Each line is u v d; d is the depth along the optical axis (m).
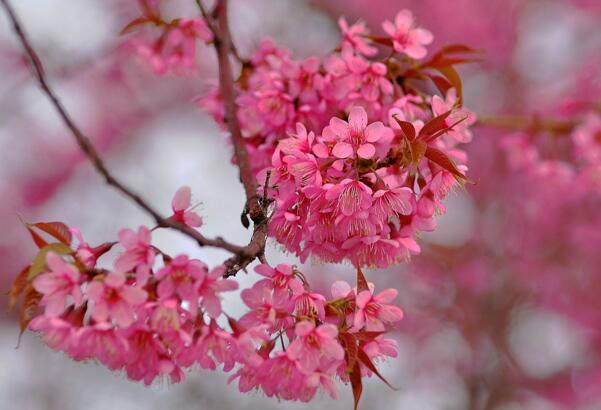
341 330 3.86
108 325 3.57
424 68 5.11
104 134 12.33
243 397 10.76
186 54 6.06
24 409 10.91
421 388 11.45
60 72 10.07
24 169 12.30
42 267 3.59
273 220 4.16
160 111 12.48
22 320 3.69
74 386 11.09
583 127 7.89
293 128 4.96
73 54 10.23
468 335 11.41
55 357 11.16
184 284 3.58
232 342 3.77
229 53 5.98
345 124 4.05
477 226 11.88
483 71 12.25
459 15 12.05
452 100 4.58
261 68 5.49
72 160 12.26
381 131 4.02
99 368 11.09
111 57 11.15
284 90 4.98
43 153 12.34
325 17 11.53
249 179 4.58
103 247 3.88
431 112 5.04
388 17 11.55
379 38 5.12
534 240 11.75
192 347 3.69
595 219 11.59
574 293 11.68
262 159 5.01
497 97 12.05
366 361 3.83
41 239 3.82
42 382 11.11
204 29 5.93
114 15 10.55
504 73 12.17
